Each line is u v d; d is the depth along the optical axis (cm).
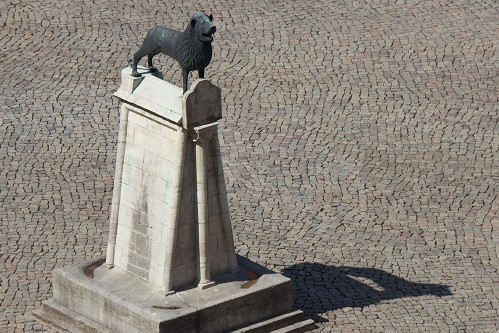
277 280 3381
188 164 3259
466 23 5094
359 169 4172
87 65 4759
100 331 3300
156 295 3309
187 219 3306
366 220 3900
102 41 4922
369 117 4475
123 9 5150
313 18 5119
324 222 3884
